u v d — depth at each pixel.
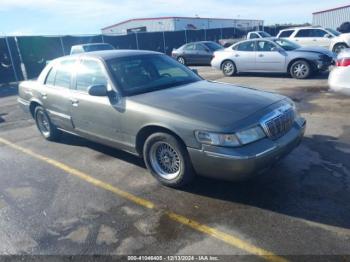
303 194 3.64
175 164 3.84
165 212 3.48
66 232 3.24
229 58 12.91
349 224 3.08
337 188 3.72
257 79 11.89
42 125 6.15
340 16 32.56
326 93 8.60
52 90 5.42
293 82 10.70
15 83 16.77
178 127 3.55
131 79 4.49
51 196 3.98
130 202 3.73
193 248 2.89
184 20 45.34
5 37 16.17
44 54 18.20
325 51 11.24
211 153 3.36
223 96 4.00
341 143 5.05
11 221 3.49
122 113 4.14
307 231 3.02
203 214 3.40
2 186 4.34
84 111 4.75
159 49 25.55
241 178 3.35
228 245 2.90
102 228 3.26
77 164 4.91
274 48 11.77
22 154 5.51
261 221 3.21
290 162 4.46
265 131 3.47
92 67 4.73
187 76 5.03
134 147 4.18
